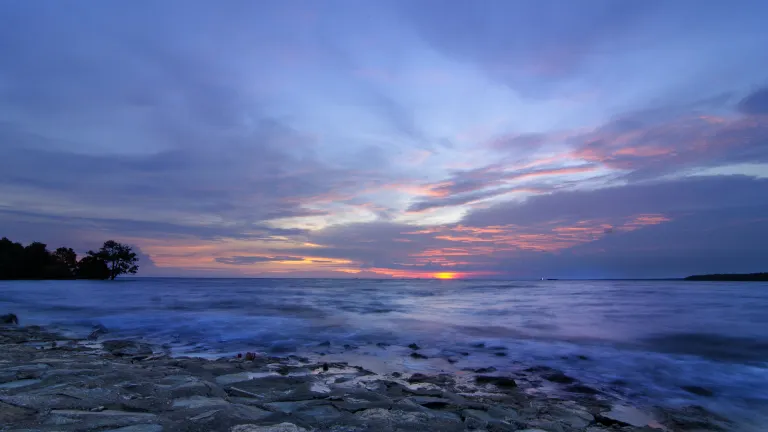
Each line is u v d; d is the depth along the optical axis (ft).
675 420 21.84
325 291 173.17
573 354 38.06
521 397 24.80
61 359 26.18
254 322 58.08
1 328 49.16
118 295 116.98
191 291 153.07
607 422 20.76
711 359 36.11
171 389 18.10
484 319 63.16
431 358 36.27
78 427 12.30
